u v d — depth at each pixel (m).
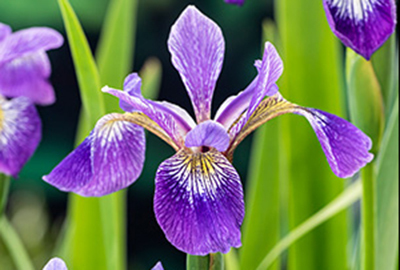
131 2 0.50
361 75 0.41
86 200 0.47
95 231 0.47
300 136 0.47
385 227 0.45
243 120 0.38
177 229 0.36
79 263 0.48
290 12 0.47
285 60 0.47
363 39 0.37
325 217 0.44
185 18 0.39
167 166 0.37
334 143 0.38
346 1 0.37
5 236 0.47
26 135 0.48
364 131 0.41
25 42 0.50
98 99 0.43
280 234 0.52
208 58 0.39
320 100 0.47
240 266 0.49
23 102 0.49
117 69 0.50
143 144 0.39
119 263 0.47
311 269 0.47
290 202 0.48
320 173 0.48
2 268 0.92
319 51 0.47
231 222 0.36
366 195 0.41
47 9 1.16
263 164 0.49
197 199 0.36
